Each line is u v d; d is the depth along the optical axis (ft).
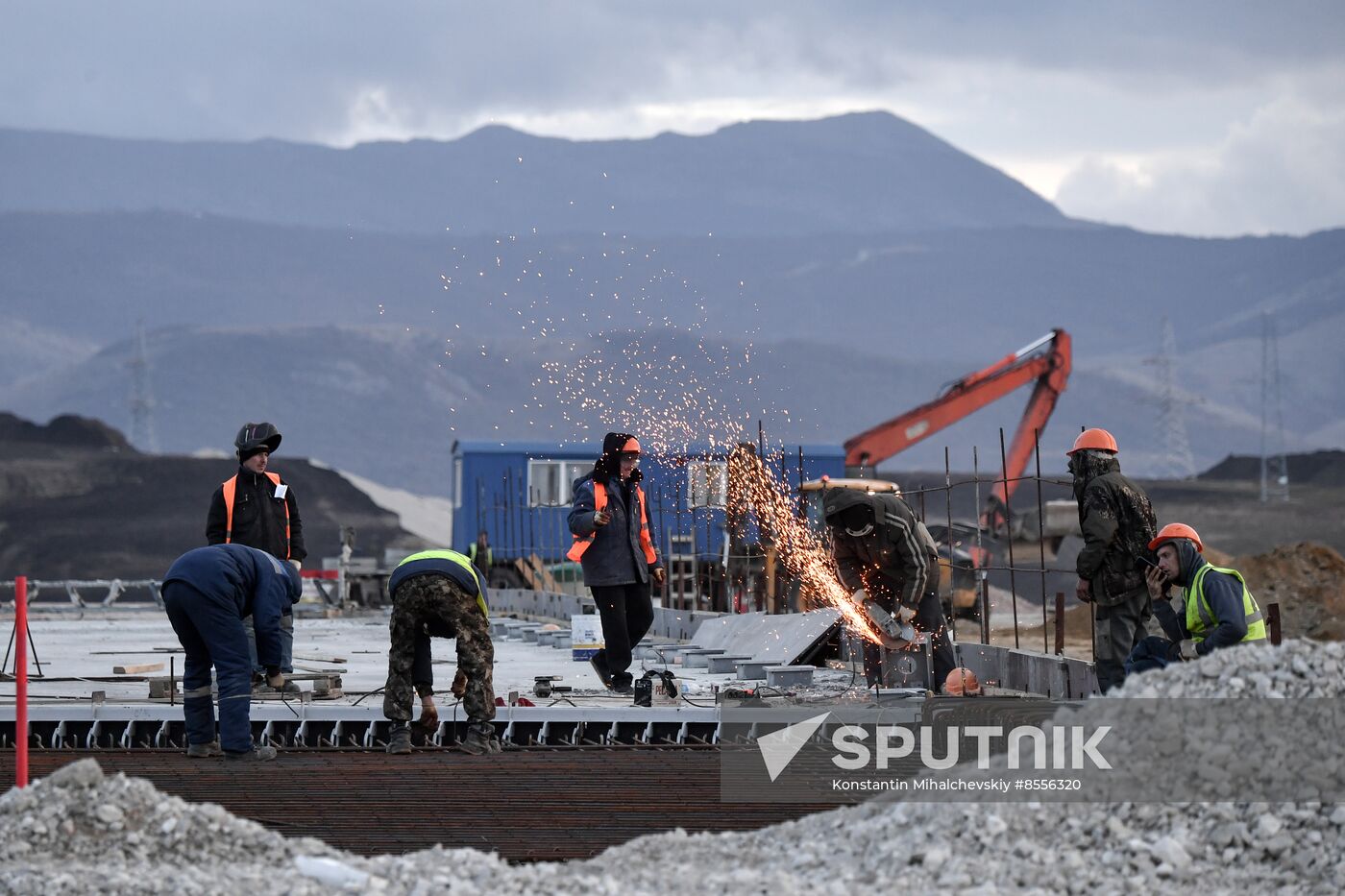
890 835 53.57
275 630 80.38
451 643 158.40
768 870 52.85
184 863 52.06
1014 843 51.01
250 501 102.17
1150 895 47.91
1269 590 235.40
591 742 87.76
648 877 51.62
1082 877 48.83
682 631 158.40
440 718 88.28
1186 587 75.25
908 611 101.96
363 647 158.81
